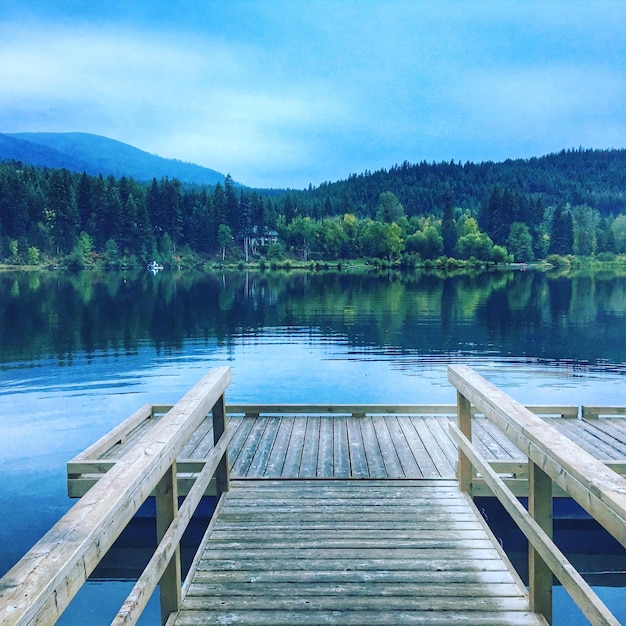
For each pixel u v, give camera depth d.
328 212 131.25
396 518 3.62
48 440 7.65
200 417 2.90
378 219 121.56
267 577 2.88
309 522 3.57
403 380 11.55
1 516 5.27
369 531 3.43
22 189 86.75
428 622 2.47
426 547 3.21
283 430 5.86
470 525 3.51
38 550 1.30
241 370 12.59
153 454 2.09
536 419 2.48
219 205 105.50
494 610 2.55
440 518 3.62
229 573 2.92
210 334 18.52
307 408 6.30
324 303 30.00
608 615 1.69
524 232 100.44
